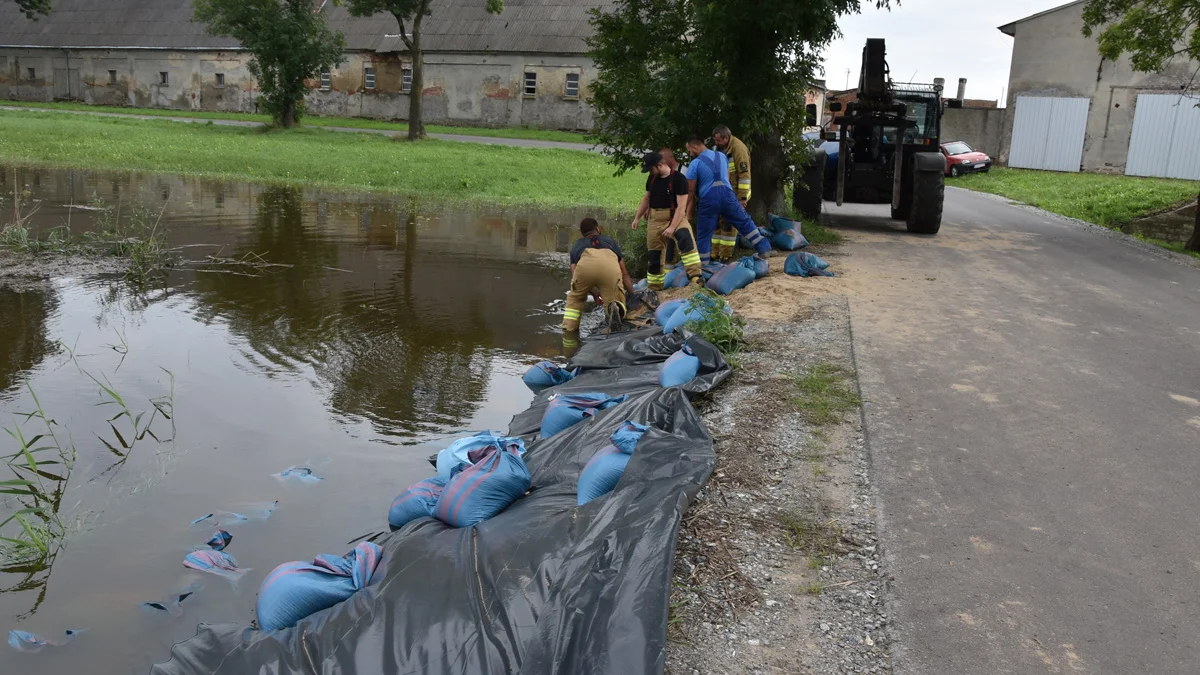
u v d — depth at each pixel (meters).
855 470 4.45
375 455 5.25
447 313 8.71
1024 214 17.97
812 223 13.08
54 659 3.31
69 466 4.98
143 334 7.60
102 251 11.26
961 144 32.19
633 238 12.83
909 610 3.24
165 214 14.72
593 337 7.66
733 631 3.13
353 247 12.33
